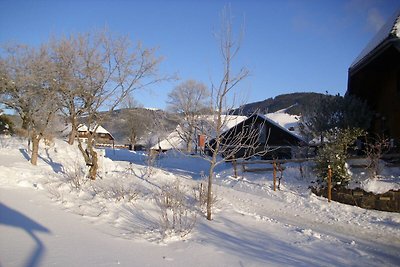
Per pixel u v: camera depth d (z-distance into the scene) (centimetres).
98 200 857
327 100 1720
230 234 704
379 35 1468
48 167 1367
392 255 670
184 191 1065
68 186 978
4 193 827
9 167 1167
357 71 1506
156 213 805
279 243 670
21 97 1450
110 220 714
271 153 2553
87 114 1334
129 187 1038
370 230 876
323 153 1306
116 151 3866
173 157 2736
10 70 1520
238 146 834
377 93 1755
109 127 5634
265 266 528
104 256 495
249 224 800
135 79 1402
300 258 588
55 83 1316
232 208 969
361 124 1565
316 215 1025
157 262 501
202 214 837
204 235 676
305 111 2195
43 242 523
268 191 1312
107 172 1312
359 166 1290
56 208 752
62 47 1324
